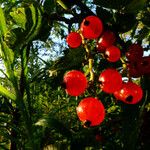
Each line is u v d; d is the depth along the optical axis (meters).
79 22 0.12
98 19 0.10
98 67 0.13
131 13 0.11
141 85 0.11
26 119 0.11
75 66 0.12
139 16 0.13
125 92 0.10
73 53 0.12
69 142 0.12
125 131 0.11
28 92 0.12
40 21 0.11
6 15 0.12
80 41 0.11
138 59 0.11
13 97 0.11
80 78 0.09
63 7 0.12
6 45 0.11
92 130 0.12
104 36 0.11
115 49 0.10
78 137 0.12
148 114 0.12
